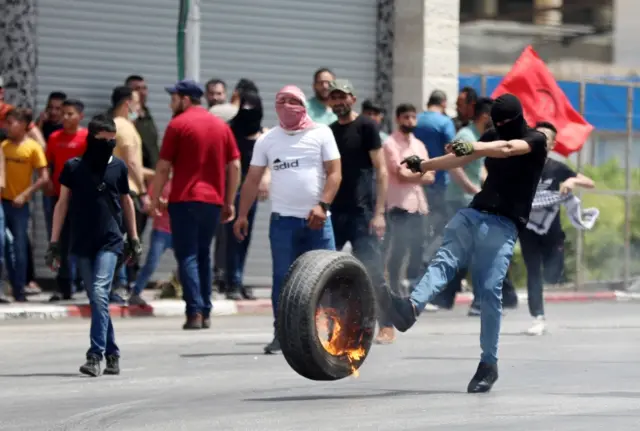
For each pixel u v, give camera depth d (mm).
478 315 35125
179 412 18188
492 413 17734
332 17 44000
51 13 40125
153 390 20641
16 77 39781
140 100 37219
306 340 18453
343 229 26312
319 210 24391
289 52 43375
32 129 35281
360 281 19109
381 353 25641
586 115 42750
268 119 43156
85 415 18016
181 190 30016
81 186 22469
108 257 22547
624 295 42688
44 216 38656
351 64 44406
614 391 20062
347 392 20141
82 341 28031
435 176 35594
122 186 22781
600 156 43031
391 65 45094
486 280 19656
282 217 24672
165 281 40344
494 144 19281
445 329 31188
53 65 40250
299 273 18609
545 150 19797
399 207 33625
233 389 20672
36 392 20453
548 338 29094
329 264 18703
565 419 17156
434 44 44781
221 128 30219
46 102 40188
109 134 22422
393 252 33844
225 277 36719
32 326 31375
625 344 27703
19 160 34719
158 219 34500
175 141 29828
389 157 33531
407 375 22234
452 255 19578
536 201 29906
